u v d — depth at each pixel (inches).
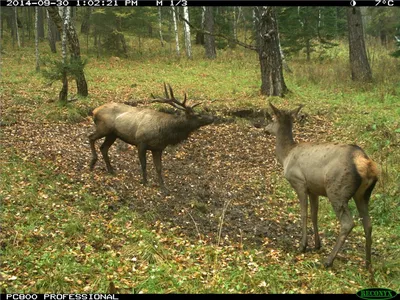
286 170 259.8
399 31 748.6
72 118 496.1
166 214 308.8
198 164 411.5
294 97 605.9
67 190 326.3
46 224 271.0
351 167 224.8
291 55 1032.2
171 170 394.0
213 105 542.6
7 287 205.2
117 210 306.8
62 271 218.1
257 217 315.0
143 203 322.7
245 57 1051.9
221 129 486.0
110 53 1059.3
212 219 307.4
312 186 246.2
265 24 607.8
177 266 227.8
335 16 1135.6
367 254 233.8
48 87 642.8
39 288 206.8
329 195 232.5
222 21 1253.7
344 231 229.0
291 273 224.4
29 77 734.5
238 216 315.6
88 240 255.0
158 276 215.9
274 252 252.7
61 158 386.6
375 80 705.6
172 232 279.4
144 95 610.9
